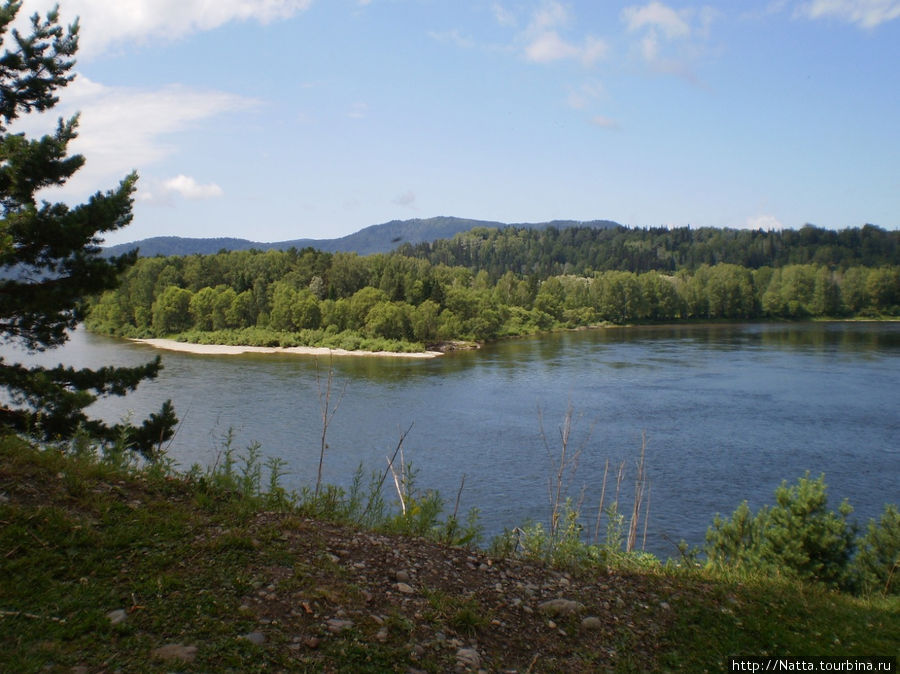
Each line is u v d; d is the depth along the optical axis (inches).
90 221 497.4
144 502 242.4
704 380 1985.7
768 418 1438.2
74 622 164.1
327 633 178.7
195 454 1112.8
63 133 520.4
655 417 1466.5
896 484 988.6
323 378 2116.1
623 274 5017.2
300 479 1002.7
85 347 3093.0
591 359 2615.7
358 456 1161.4
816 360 2390.5
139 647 158.6
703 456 1150.3
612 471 1071.6
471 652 185.8
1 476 232.1
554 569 266.2
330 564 219.0
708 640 219.6
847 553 449.7
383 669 168.4
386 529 288.2
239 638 167.6
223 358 2731.3
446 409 1598.2
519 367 2426.2
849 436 1274.6
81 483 240.4
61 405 463.8
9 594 170.6
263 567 207.3
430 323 3376.0
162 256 4803.2
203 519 235.8
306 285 4581.7
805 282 4869.6
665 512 879.1
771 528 466.0
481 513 868.0
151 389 1854.1
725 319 4916.3
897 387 1793.8
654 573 293.0
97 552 198.1
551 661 192.4
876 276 4731.8
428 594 213.6
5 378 470.6
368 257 5482.3
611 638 211.8
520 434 1330.0
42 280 495.2
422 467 1095.6
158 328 3718.0
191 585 189.3
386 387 1943.9
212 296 3703.3
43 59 524.1
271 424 1400.1
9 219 446.9
